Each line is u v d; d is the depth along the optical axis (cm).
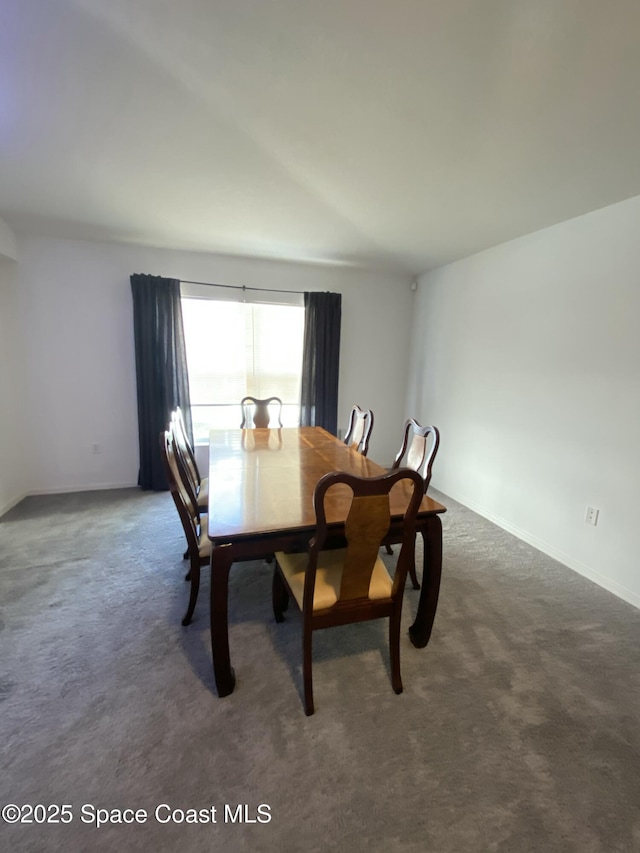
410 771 124
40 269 326
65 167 197
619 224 220
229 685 149
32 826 108
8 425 325
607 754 131
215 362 394
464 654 174
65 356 344
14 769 122
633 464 216
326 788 119
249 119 154
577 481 248
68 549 258
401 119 152
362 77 128
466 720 142
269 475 203
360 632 187
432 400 407
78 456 362
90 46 118
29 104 147
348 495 176
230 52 119
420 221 262
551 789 120
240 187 217
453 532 300
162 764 124
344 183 209
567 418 254
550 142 164
